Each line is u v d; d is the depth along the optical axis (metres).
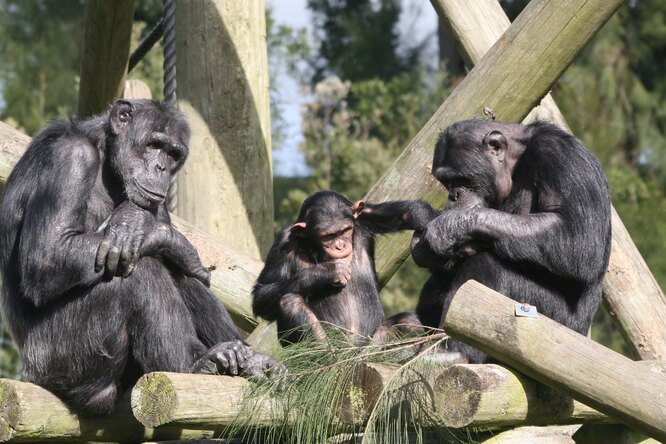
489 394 7.27
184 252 8.59
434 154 9.61
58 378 8.11
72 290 8.21
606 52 27.73
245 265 11.45
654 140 27.72
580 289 8.74
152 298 8.26
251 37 12.96
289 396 7.65
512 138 9.39
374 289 10.23
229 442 8.27
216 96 12.69
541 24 10.49
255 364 8.07
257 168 12.90
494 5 11.98
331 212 9.94
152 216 8.51
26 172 8.55
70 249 8.08
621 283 11.52
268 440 7.85
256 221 12.84
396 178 10.81
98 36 11.74
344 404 7.50
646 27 28.09
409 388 7.34
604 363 7.21
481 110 10.62
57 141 8.63
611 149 27.06
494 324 7.26
